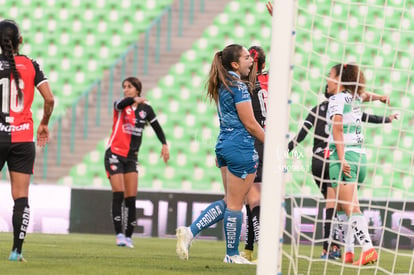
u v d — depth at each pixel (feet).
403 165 187.42
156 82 206.49
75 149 190.19
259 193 85.66
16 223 67.46
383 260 99.86
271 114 55.31
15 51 66.49
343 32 210.59
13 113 65.41
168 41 214.07
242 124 70.59
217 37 214.90
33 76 66.49
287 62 55.36
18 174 66.49
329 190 91.35
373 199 137.49
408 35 208.74
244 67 70.79
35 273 58.70
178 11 218.79
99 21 220.43
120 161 108.78
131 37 217.36
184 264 75.10
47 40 217.97
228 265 73.97
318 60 205.67
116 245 108.99
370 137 190.29
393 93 200.23
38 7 223.30
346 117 77.25
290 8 55.57
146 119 111.55
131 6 222.48
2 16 223.10
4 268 61.26
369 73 203.72
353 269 79.15
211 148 192.44
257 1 219.41
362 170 78.23
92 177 187.62
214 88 71.36
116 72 207.92
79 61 213.46
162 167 189.98
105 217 144.66
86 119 194.80
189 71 208.33
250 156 71.00
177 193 143.64
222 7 219.41
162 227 143.43
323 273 72.74
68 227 144.56
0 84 65.26
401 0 212.02
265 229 54.54
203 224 76.48
